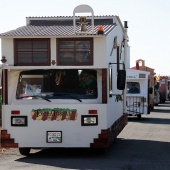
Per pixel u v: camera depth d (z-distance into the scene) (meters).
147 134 19.56
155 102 48.53
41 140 12.39
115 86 14.36
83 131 12.30
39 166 11.19
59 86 12.70
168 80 66.69
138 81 28.28
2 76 12.69
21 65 12.56
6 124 12.46
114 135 13.87
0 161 12.06
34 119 12.38
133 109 28.34
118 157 12.81
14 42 12.56
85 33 12.36
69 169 10.74
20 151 13.30
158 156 13.07
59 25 14.89
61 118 12.34
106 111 12.28
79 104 12.31
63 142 12.36
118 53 15.38
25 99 12.68
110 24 14.83
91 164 11.51
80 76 12.67
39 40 12.53
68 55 12.51
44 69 12.69
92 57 12.43
